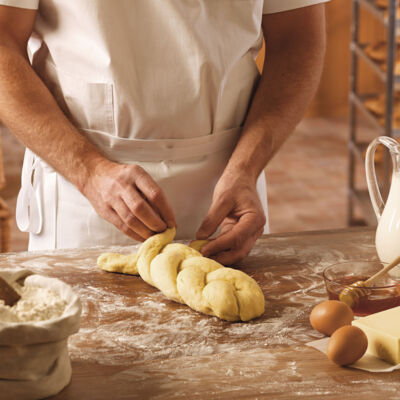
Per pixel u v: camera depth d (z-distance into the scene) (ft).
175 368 2.71
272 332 3.03
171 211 3.77
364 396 2.48
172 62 4.15
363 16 19.31
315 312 2.98
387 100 9.98
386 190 10.02
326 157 16.44
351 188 12.12
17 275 2.71
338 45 19.71
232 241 3.73
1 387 2.38
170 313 3.24
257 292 3.20
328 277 3.41
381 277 3.27
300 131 18.86
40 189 4.60
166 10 4.02
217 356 2.80
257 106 4.51
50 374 2.46
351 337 2.66
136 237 3.84
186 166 4.43
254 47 4.50
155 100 4.22
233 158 4.21
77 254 4.05
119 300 3.39
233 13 4.19
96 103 4.25
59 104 4.47
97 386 2.57
